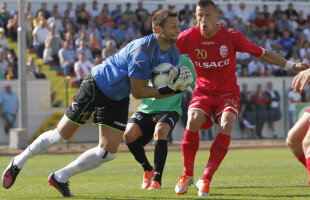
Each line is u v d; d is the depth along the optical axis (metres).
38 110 52.00
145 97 16.45
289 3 73.50
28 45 60.16
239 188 20.48
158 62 16.41
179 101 22.02
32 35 60.81
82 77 53.56
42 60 59.06
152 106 21.62
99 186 22.41
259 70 61.19
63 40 60.31
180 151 47.75
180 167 33.09
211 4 18.08
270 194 18.44
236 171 30.16
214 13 18.08
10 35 61.44
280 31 70.00
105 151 17.11
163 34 15.91
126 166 34.59
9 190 20.78
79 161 17.39
